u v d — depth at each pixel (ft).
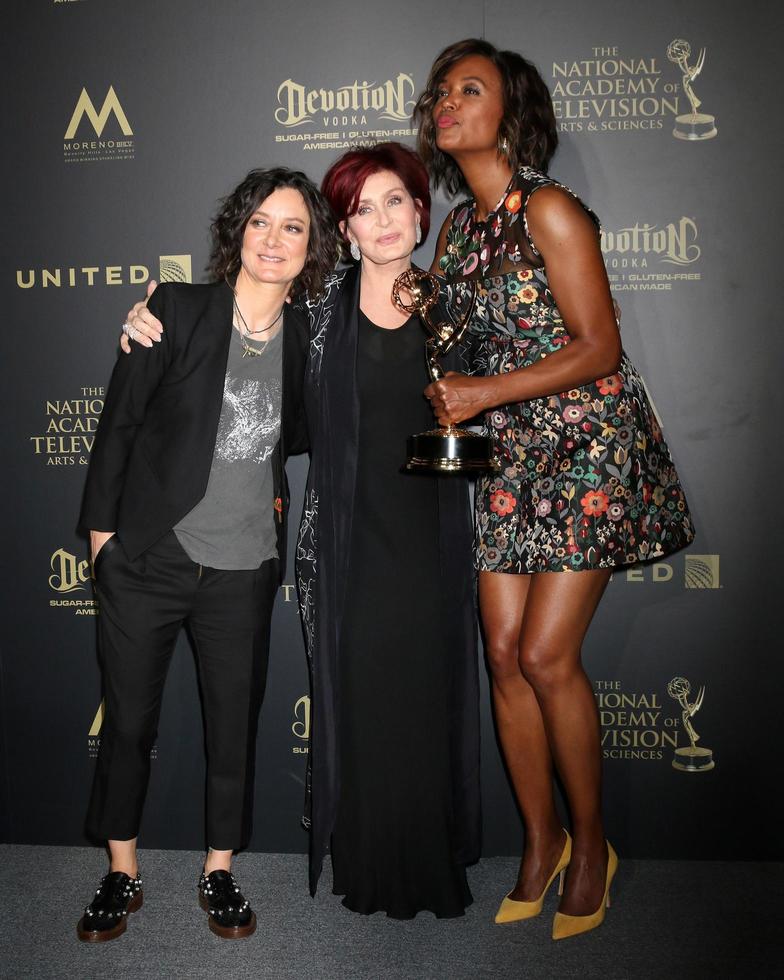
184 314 6.08
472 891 7.13
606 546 6.01
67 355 7.72
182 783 7.91
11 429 7.80
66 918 6.68
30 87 7.57
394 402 6.40
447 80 6.06
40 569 7.86
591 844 6.45
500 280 5.97
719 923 6.53
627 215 7.30
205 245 7.55
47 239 7.65
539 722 6.71
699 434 7.39
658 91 7.20
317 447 6.40
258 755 7.88
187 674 7.86
